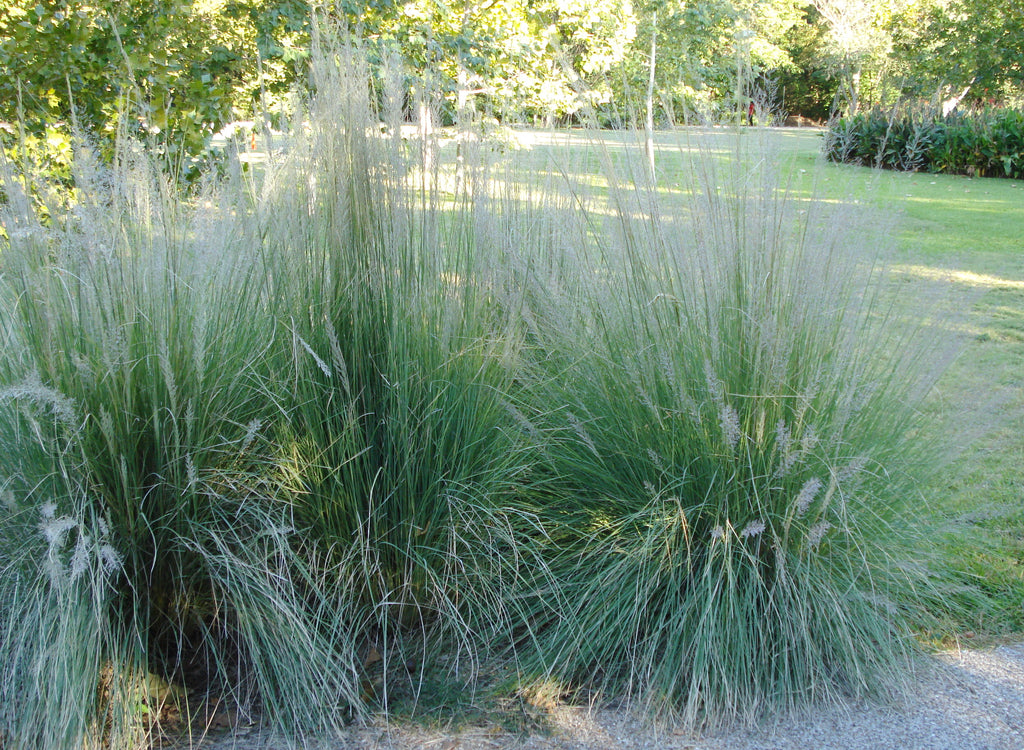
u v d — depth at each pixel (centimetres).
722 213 269
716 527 254
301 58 569
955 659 267
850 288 283
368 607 272
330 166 262
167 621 253
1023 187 1462
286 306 269
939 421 302
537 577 281
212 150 454
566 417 297
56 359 231
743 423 260
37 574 233
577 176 342
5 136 358
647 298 278
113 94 442
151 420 240
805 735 236
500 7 712
